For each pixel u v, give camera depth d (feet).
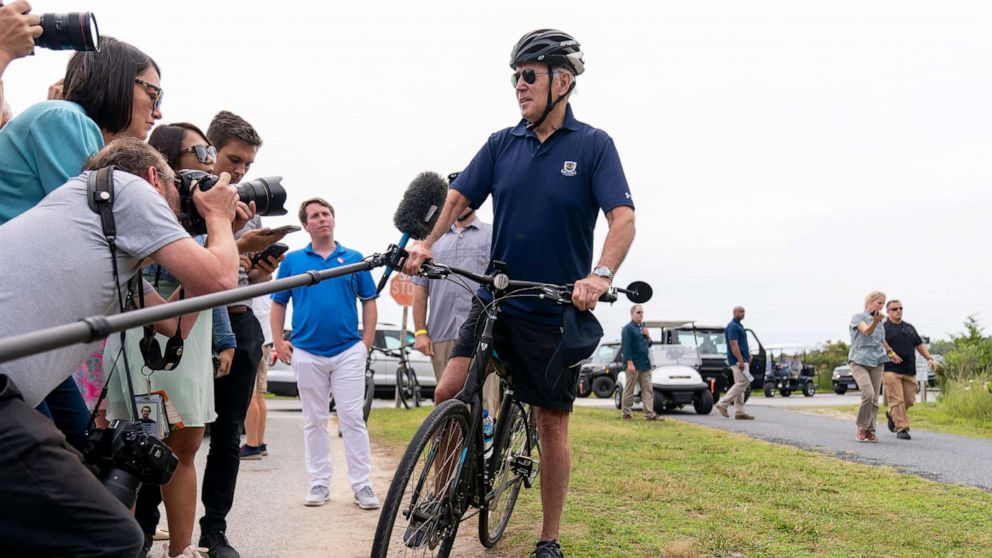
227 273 7.59
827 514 16.16
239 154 12.46
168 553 11.19
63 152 8.36
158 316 5.35
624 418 44.11
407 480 9.29
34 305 6.57
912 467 24.81
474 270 19.75
